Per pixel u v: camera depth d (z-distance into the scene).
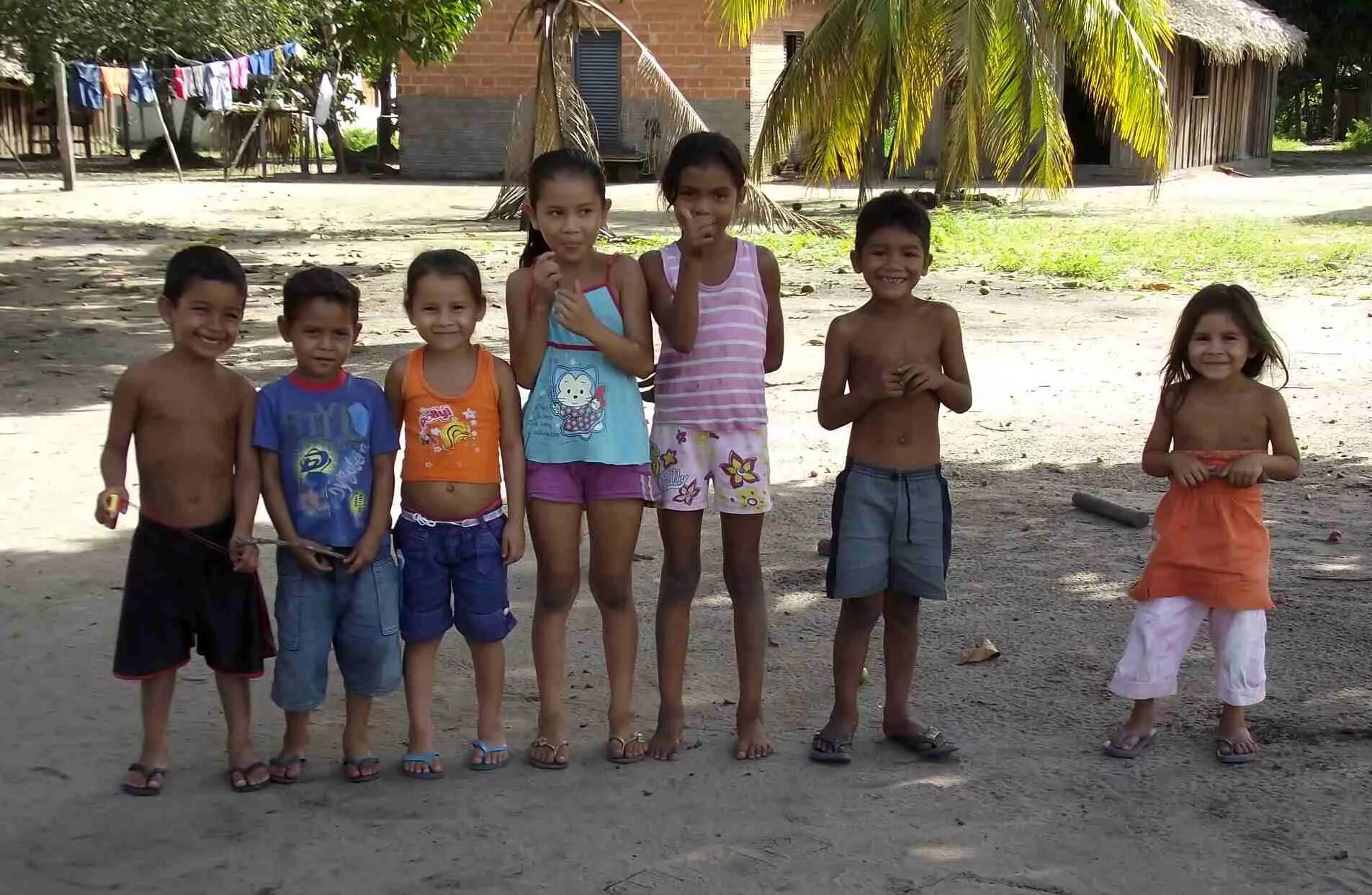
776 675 4.65
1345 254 15.80
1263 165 33.75
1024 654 4.79
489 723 3.97
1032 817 3.62
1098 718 4.28
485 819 3.63
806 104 19.34
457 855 3.44
